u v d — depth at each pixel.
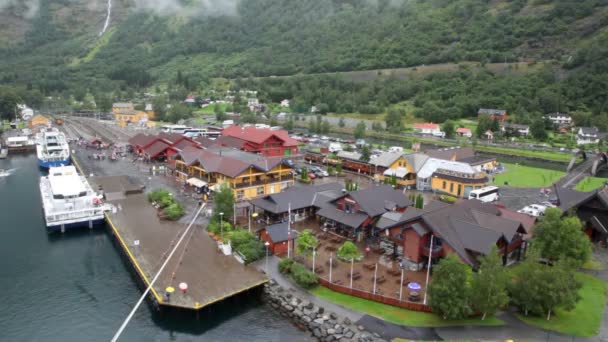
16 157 149.12
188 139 133.88
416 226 59.12
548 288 47.34
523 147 180.50
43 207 93.81
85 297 58.88
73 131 192.75
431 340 45.59
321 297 54.75
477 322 48.62
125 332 51.28
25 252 72.75
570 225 58.88
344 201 74.12
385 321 49.28
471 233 58.53
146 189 101.94
